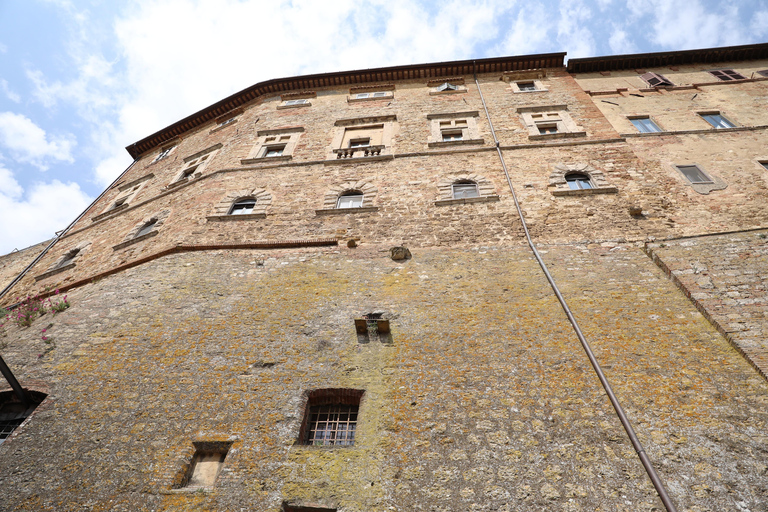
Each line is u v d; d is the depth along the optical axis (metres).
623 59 22.98
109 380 8.59
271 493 6.53
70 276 15.66
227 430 7.51
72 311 11.02
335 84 24.50
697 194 13.67
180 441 7.37
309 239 13.38
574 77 22.88
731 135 16.67
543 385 7.86
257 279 11.62
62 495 6.61
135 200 20.12
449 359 8.59
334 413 8.09
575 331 8.93
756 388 7.35
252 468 6.89
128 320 10.25
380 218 14.05
